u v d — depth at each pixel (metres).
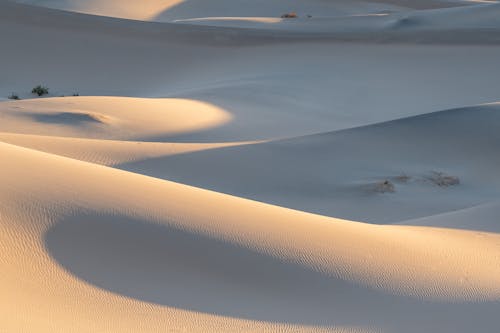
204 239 14.06
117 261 12.80
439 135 37.56
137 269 12.74
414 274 14.79
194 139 43.34
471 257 16.84
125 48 80.12
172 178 29.80
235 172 31.11
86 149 31.80
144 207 14.85
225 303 12.27
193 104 52.91
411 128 38.28
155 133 43.22
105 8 132.25
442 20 102.12
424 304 13.47
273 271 13.62
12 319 9.84
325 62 76.00
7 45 77.75
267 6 144.25
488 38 84.62
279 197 29.05
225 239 14.25
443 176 32.47
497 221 21.81
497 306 13.59
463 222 21.64
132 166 30.50
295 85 65.56
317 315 12.43
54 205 13.88
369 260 15.02
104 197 14.90
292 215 17.14
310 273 13.86
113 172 17.48
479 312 13.28
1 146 17.41
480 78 71.38
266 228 15.35
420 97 65.81
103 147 32.41
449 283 14.58
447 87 68.88
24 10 89.50
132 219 14.12
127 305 11.52
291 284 13.38
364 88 67.12
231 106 54.53
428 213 27.80
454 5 149.50
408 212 27.84
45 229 13.04
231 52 80.56
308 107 58.56
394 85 68.81
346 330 11.98
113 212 14.22
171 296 12.13
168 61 77.56
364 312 12.83
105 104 47.75
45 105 46.88
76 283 11.77
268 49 81.56
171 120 46.41
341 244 15.54
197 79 71.56
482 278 15.20
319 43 84.00
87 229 13.45
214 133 45.12
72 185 15.18
